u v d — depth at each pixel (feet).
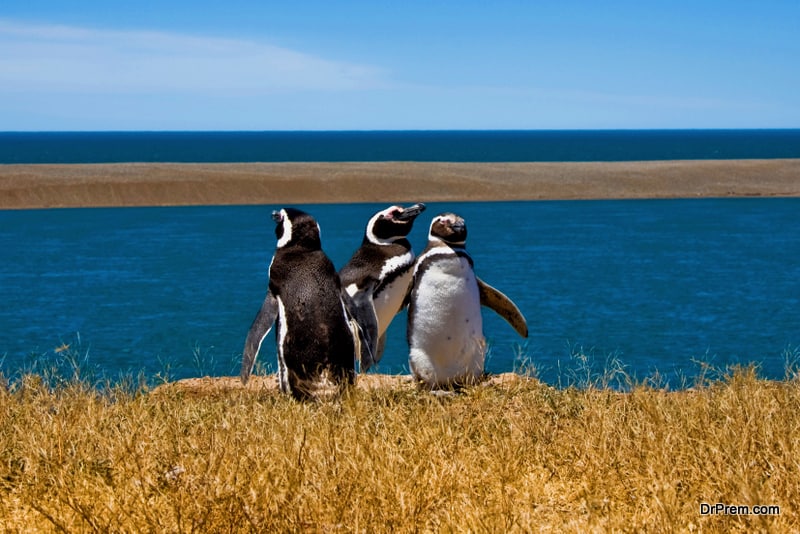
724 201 252.83
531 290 104.22
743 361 64.54
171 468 20.54
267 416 25.21
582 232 172.55
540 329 80.79
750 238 163.84
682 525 17.47
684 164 320.50
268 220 199.82
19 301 98.12
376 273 35.09
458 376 34.55
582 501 19.45
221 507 17.87
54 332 80.12
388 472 19.49
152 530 17.33
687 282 111.86
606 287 107.04
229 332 79.71
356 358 30.96
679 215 211.41
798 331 79.77
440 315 33.68
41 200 234.99
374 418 25.23
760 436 21.98
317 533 17.10
